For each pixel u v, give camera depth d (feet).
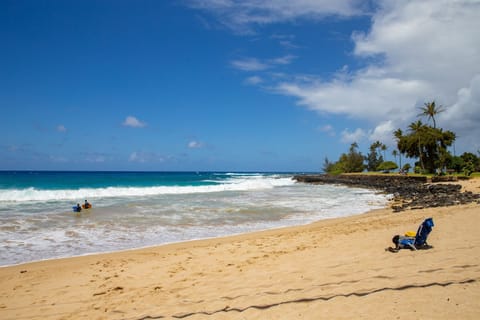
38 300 19.88
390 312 13.02
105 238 39.58
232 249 31.09
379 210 67.67
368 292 15.40
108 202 78.07
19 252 32.73
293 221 53.57
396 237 24.31
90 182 165.27
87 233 42.32
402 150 214.28
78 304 18.85
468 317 11.89
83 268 26.78
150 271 24.72
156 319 15.71
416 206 66.90
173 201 81.97
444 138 197.06
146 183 173.47
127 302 18.62
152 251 32.89
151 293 19.80
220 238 39.70
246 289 18.45
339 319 13.03
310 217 58.08
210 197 95.04
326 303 14.79
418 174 199.00
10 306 19.11
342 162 325.21
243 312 15.11
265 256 26.84
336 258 23.11
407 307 13.29
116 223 49.78
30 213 58.59
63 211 61.57
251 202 82.07
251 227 47.93
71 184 147.23
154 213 60.59
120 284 22.07
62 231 43.27
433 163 199.62
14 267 27.58
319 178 233.14
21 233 41.63
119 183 166.71
